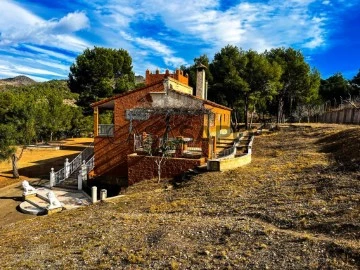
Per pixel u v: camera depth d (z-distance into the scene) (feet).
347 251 22.13
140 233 31.96
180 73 95.81
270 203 36.14
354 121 120.47
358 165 43.68
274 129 125.90
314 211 31.01
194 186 50.62
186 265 24.00
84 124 185.78
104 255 27.89
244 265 22.94
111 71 174.19
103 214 42.63
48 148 146.20
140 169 67.31
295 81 172.86
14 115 95.14
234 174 53.26
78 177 74.90
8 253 32.50
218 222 32.19
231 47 157.99
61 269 26.05
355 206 30.14
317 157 57.36
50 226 41.19
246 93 156.87
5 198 70.08
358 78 224.33
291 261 22.45
